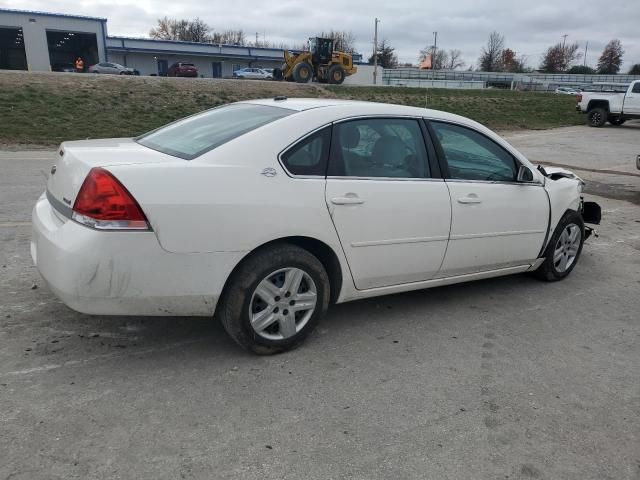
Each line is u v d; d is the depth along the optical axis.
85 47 60.44
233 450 2.58
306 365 3.39
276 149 3.30
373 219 3.59
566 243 5.09
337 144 3.53
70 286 2.89
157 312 3.08
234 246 3.11
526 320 4.24
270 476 2.42
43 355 3.32
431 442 2.72
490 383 3.29
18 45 59.00
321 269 3.46
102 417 2.76
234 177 3.13
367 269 3.70
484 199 4.19
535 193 4.61
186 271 3.02
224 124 3.67
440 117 4.12
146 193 2.90
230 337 3.67
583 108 25.53
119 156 3.20
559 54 104.50
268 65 68.06
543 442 2.77
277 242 3.34
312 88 27.77
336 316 4.14
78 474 2.36
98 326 3.72
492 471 2.54
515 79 75.88
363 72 57.25
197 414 2.83
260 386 3.12
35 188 7.97
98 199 2.85
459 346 3.75
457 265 4.18
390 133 3.81
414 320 4.14
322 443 2.67
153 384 3.08
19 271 4.58
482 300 4.61
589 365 3.58
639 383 3.39
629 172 12.71
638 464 2.65
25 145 13.60
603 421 2.97
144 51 60.97
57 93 18.58
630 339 4.00
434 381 3.28
